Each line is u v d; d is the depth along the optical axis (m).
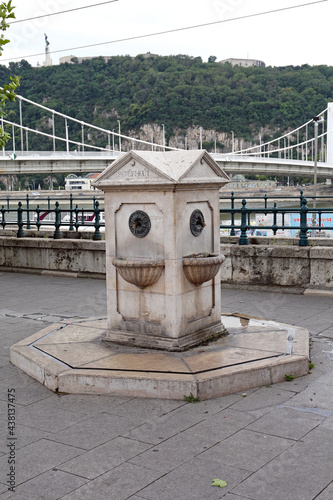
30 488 3.28
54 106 90.19
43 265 11.25
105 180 5.59
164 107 112.06
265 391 4.66
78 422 4.18
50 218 28.52
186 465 3.48
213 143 112.69
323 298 8.20
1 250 11.86
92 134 100.00
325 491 3.15
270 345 5.44
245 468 3.42
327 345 5.93
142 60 114.62
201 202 5.71
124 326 5.68
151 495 3.18
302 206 8.91
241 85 118.25
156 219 5.38
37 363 5.11
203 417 4.18
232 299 8.37
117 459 3.59
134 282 5.41
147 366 4.88
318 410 4.24
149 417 4.22
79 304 8.37
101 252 10.40
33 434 4.00
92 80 100.25
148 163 5.27
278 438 3.80
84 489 3.26
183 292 5.43
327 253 8.27
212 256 5.64
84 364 5.02
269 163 68.94
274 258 8.75
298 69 134.25
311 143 132.00
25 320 7.48
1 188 86.62
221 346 5.48
